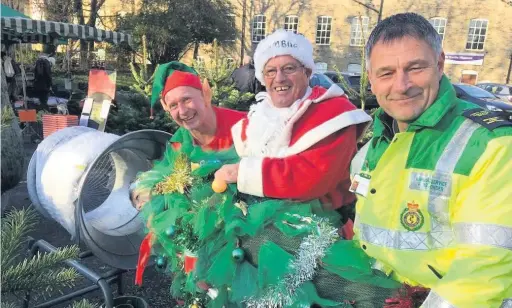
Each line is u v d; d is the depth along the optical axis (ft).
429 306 3.89
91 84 17.42
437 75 4.25
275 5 98.94
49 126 23.67
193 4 77.36
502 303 3.67
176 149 8.11
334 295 5.01
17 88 39.78
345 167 6.19
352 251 5.12
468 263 3.75
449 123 4.26
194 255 5.88
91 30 35.65
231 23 91.04
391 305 4.52
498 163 3.81
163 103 8.15
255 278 5.20
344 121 5.88
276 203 5.65
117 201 10.07
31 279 4.49
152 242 7.15
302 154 5.82
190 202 6.24
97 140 10.18
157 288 10.86
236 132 7.02
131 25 72.49
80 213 8.58
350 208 6.57
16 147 15.10
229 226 5.44
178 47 74.69
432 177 4.17
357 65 98.17
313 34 99.19
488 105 40.86
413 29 4.17
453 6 91.56
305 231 5.30
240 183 5.73
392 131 4.91
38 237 13.39
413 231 4.30
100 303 9.83
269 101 6.89
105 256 9.28
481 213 3.77
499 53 91.56
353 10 96.32
